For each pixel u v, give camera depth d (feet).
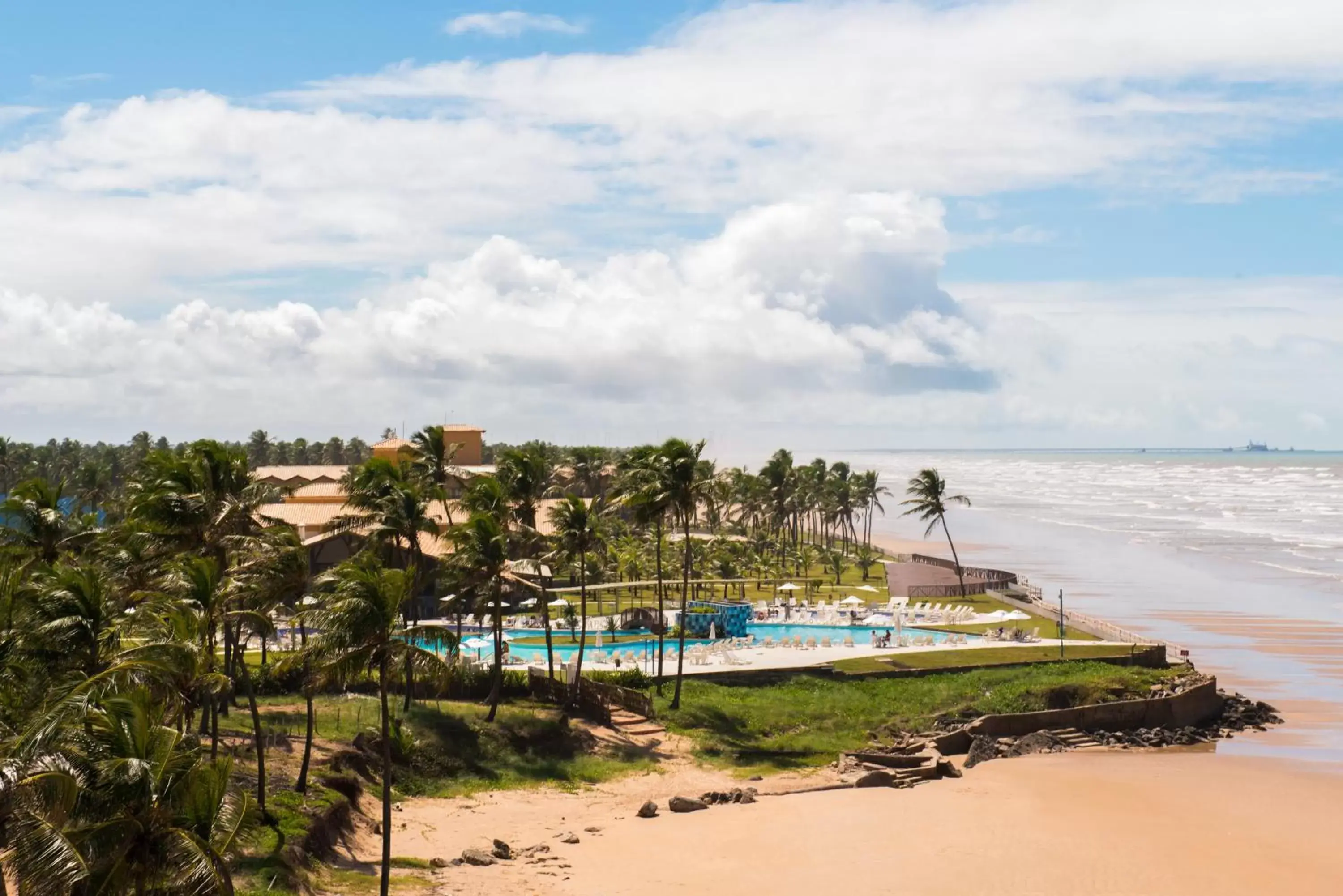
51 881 66.90
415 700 216.13
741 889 134.92
